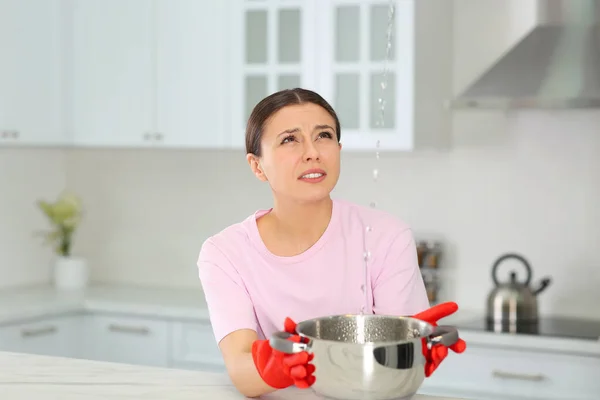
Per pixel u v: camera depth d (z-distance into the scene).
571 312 3.70
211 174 4.33
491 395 3.26
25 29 3.94
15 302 3.82
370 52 3.61
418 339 1.45
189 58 3.90
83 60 4.09
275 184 1.79
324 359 1.44
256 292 1.93
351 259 1.92
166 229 4.43
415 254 1.95
